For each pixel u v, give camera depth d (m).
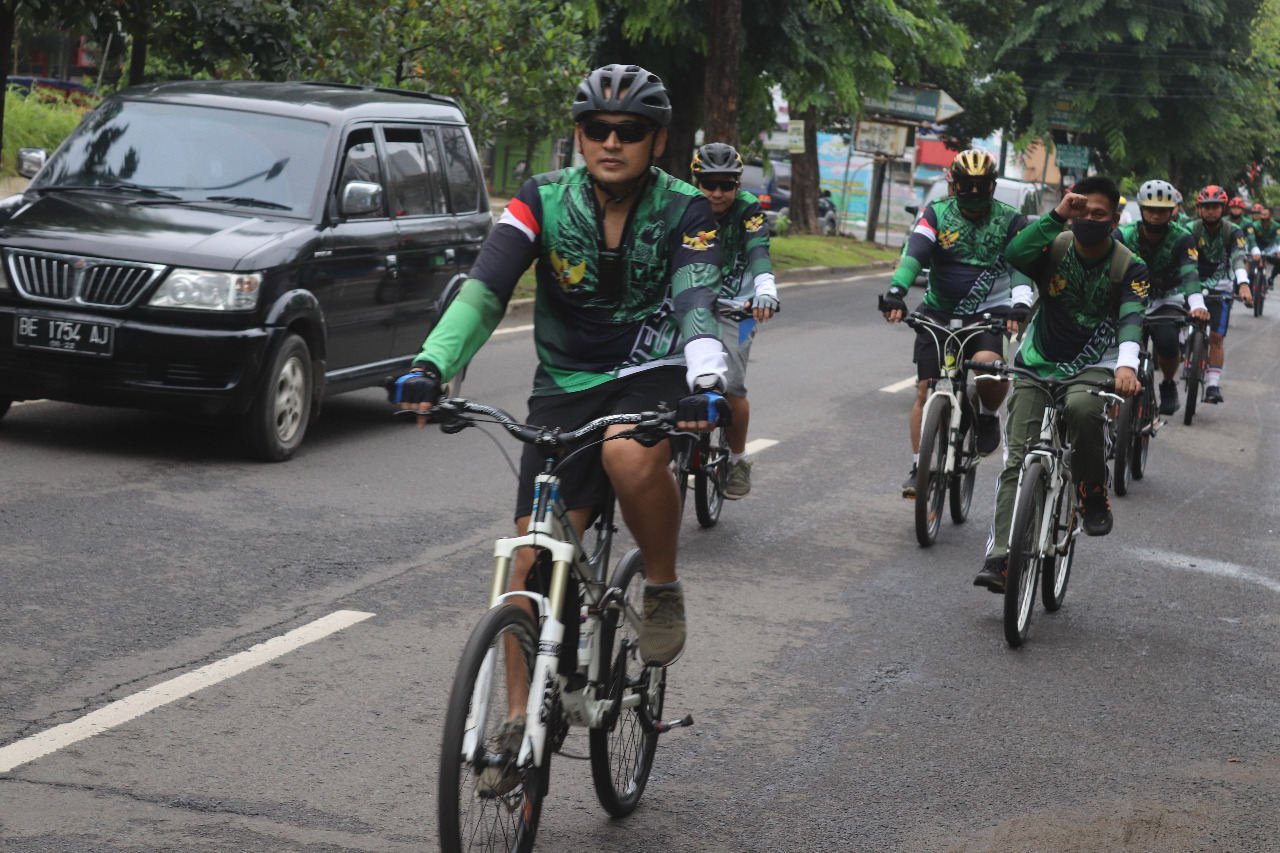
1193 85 47.38
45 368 8.09
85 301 8.01
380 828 3.90
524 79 18.34
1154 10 46.25
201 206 8.83
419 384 3.43
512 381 12.24
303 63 15.00
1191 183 57.38
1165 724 5.24
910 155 47.16
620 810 4.10
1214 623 6.73
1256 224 27.69
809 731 4.92
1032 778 4.62
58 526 6.71
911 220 60.38
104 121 9.43
